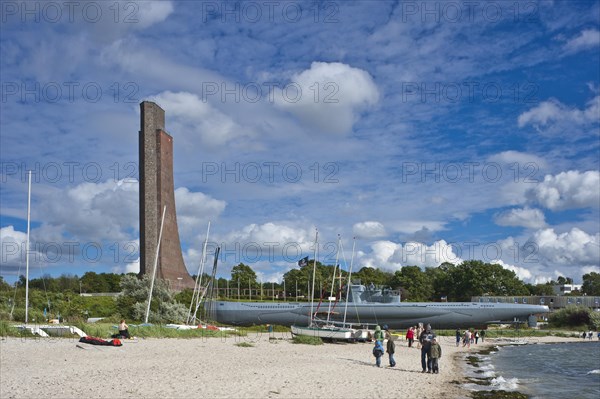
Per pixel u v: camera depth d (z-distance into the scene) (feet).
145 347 133.80
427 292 572.10
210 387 72.28
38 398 60.23
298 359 122.21
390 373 104.73
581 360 165.27
